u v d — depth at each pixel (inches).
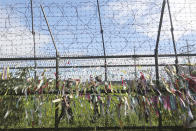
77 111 145.2
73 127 141.6
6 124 141.7
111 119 143.6
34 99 141.3
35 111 137.7
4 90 144.1
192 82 148.5
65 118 143.6
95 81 147.3
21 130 139.6
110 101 143.3
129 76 150.3
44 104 143.4
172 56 159.9
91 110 144.4
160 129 141.6
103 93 145.6
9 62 154.7
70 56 160.9
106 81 148.0
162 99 143.2
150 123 140.9
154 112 143.0
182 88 145.9
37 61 157.2
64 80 146.2
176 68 156.7
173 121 146.2
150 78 147.7
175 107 142.3
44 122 142.9
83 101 144.1
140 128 141.6
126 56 158.7
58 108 142.2
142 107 141.9
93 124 143.5
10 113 142.5
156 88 145.2
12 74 148.5
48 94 143.3
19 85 143.6
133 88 145.4
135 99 143.1
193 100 143.2
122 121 142.4
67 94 143.9
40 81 142.8
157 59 157.3
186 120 141.5
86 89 144.8
